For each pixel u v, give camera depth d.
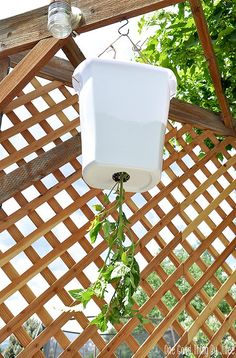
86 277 1.89
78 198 2.02
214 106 2.80
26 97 2.10
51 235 1.90
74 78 1.09
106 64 1.02
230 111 2.53
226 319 2.14
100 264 1.93
